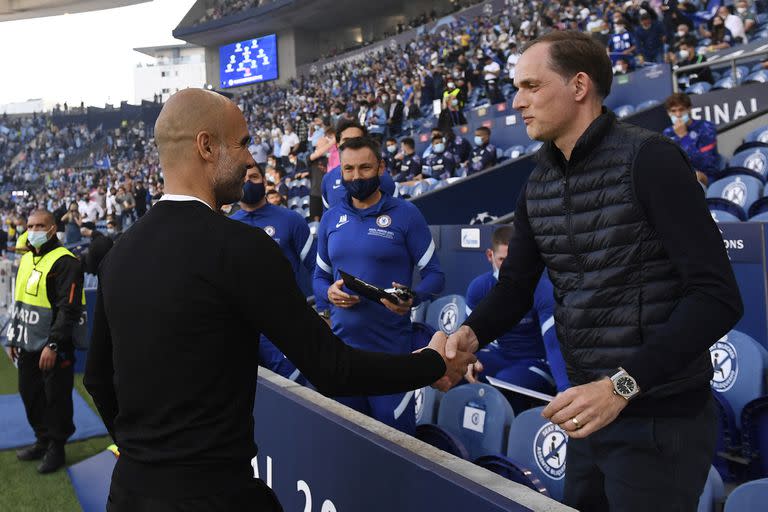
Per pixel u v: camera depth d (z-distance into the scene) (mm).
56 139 38844
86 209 19375
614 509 1311
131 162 30844
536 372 3197
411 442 1441
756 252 2900
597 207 1302
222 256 1124
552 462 2367
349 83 24062
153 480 1128
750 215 4629
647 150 1231
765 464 2512
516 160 6121
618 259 1280
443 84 15016
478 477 1227
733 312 1137
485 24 19484
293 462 1863
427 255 2742
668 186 1196
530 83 1348
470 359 1506
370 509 1478
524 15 17516
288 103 26844
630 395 1134
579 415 1125
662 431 1256
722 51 8945
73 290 4043
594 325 1332
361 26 30125
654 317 1251
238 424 1167
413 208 2740
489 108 11031
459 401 2873
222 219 1179
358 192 2662
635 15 12297
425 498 1285
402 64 22234
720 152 6684
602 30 12289
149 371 1142
